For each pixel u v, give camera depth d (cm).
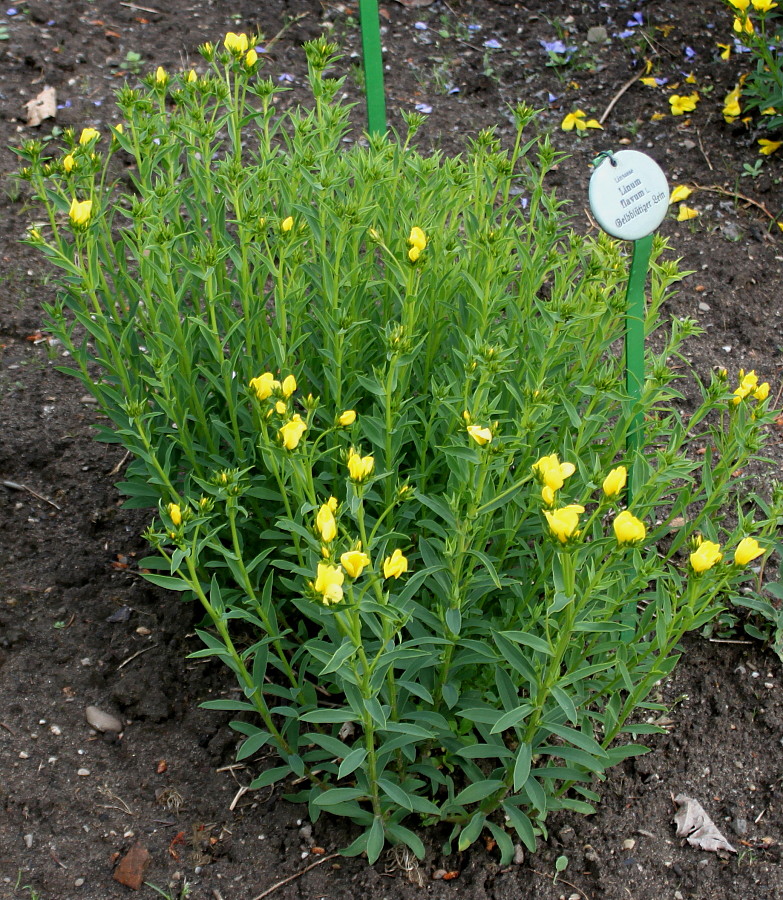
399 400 83
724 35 189
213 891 87
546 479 67
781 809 94
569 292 102
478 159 102
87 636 105
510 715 76
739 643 107
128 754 96
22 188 154
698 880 89
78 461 121
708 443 128
